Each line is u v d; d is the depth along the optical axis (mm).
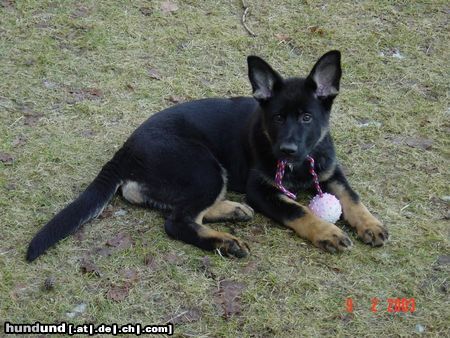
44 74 3281
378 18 3607
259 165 2803
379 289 2631
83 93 3217
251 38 3488
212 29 3516
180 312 2574
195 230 2715
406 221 2811
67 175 2920
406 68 3377
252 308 2580
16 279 2633
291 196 2824
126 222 2787
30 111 3137
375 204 2859
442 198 2881
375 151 3037
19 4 3566
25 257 2682
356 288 2631
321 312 2576
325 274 2660
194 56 3400
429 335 2537
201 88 3266
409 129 3119
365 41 3494
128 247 2715
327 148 2826
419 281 2652
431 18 3615
